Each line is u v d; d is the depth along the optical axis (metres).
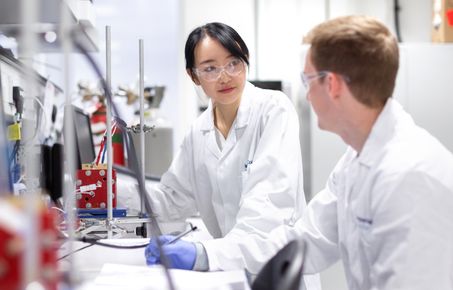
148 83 3.69
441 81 3.13
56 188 1.81
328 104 1.15
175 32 3.79
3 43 1.98
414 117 3.13
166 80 3.77
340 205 1.29
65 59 0.80
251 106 1.82
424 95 3.13
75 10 1.85
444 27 3.21
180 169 2.04
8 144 1.51
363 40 1.08
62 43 0.80
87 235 1.50
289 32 3.69
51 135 2.12
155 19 3.76
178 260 1.30
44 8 1.73
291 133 1.68
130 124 1.66
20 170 1.53
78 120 2.09
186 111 3.78
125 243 1.43
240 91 1.71
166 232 1.68
